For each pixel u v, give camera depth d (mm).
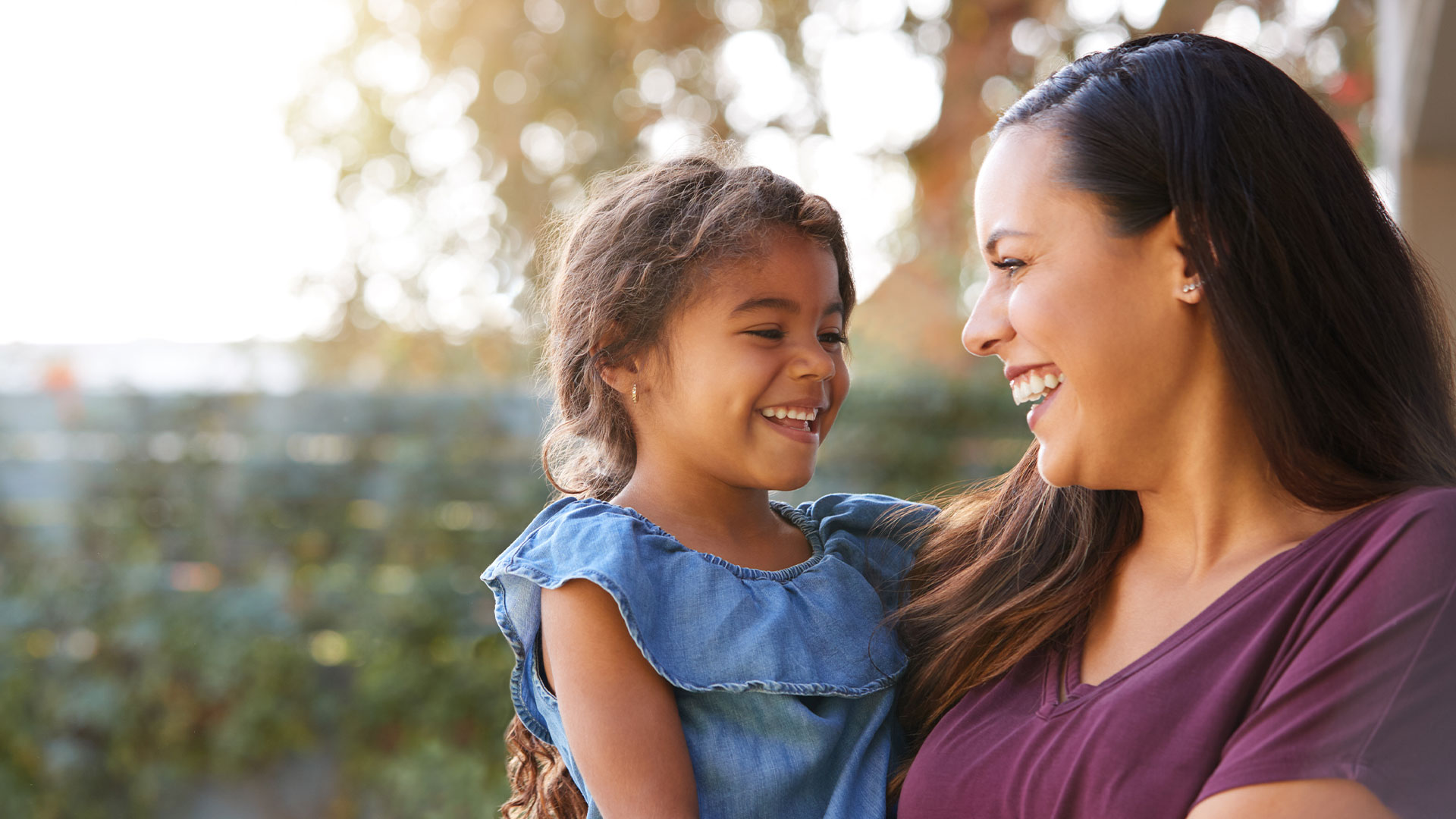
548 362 1868
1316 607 1089
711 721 1342
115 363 5074
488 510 4863
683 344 1461
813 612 1433
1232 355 1173
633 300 1482
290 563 4805
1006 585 1417
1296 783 1001
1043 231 1245
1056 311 1226
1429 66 3021
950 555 1556
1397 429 1192
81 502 4797
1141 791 1107
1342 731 1000
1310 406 1172
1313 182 1190
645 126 5938
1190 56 1238
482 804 4324
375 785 4453
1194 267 1182
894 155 6301
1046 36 6059
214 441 4887
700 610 1367
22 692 4461
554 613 1362
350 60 5508
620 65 5848
